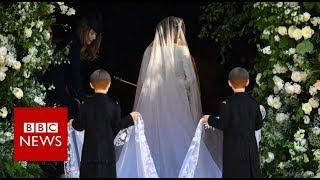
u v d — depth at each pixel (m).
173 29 27.19
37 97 25.92
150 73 26.94
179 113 26.52
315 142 25.36
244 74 23.09
